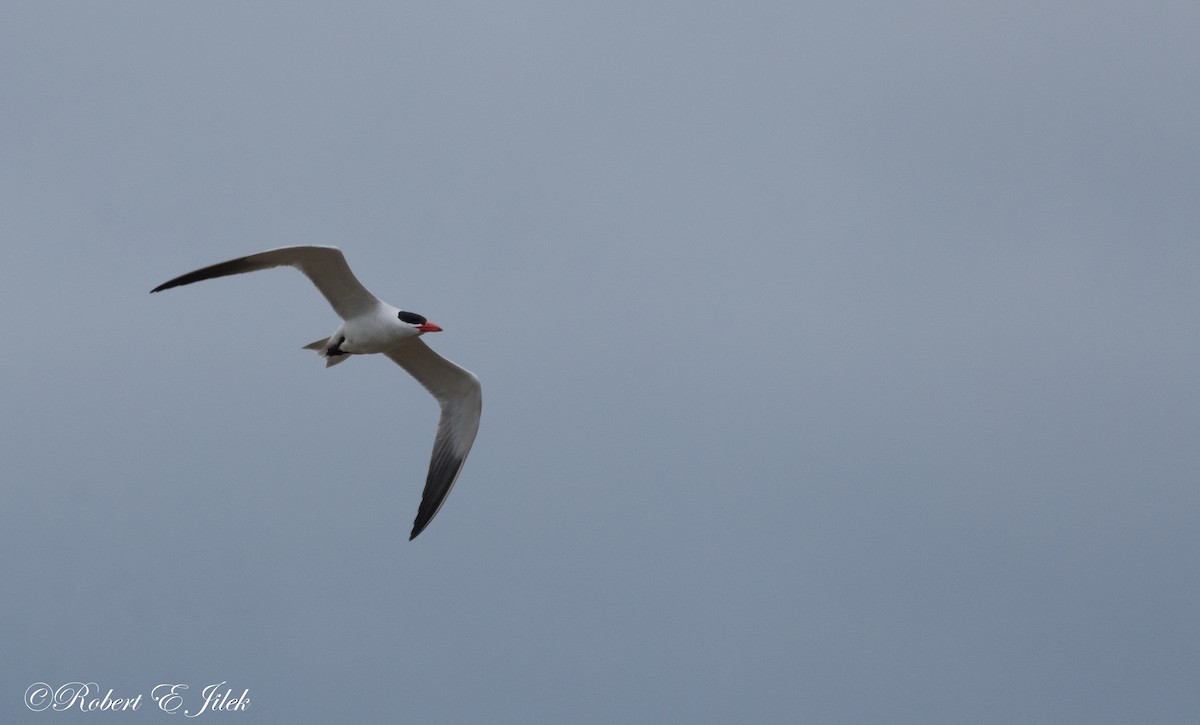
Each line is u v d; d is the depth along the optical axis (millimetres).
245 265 15805
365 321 16344
